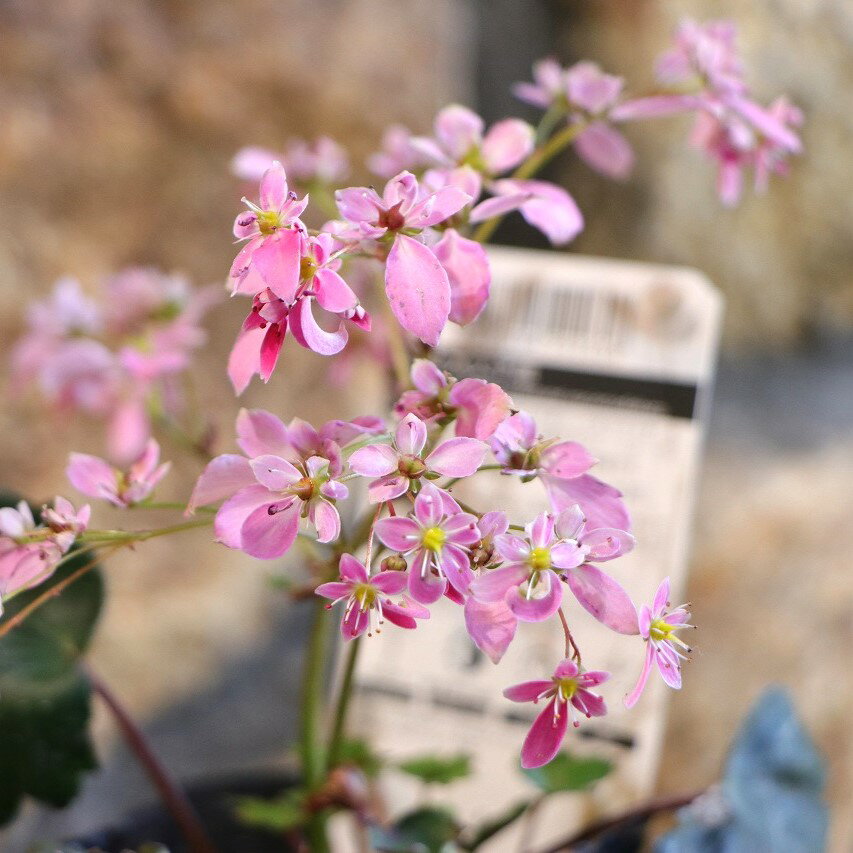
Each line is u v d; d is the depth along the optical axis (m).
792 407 0.79
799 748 0.46
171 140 0.75
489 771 0.43
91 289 0.72
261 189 0.29
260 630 0.74
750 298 0.82
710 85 0.38
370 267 0.39
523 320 0.44
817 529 0.70
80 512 0.32
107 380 0.49
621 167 0.41
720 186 0.40
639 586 0.42
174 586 0.73
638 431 0.42
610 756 0.42
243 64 0.76
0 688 0.40
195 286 0.75
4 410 0.69
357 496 0.45
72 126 0.73
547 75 0.39
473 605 0.28
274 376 0.75
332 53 0.78
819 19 0.78
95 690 0.42
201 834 0.43
